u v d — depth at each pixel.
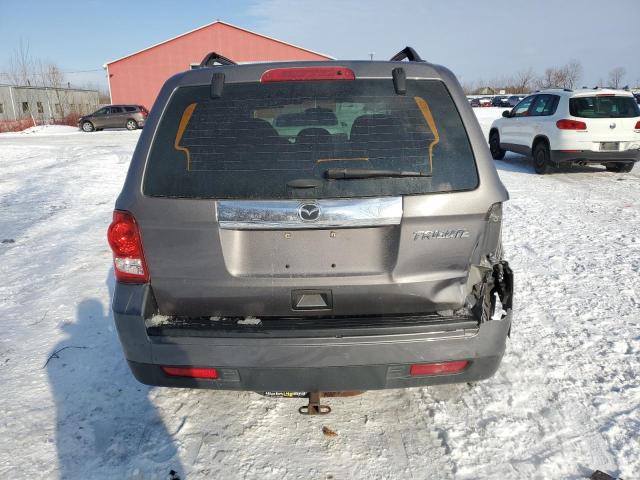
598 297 4.32
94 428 2.72
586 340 3.57
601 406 2.84
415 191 2.19
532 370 3.21
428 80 2.35
